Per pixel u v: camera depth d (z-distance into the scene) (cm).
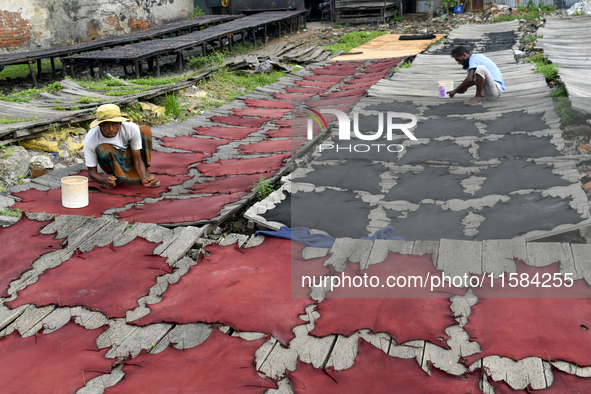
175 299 326
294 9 1988
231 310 311
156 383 258
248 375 261
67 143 680
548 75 845
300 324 296
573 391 240
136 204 493
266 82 1198
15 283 352
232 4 2064
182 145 701
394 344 276
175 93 1015
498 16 1775
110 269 365
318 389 251
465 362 261
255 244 390
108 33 1644
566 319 282
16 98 845
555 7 1828
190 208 470
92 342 291
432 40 1505
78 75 1259
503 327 280
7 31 1337
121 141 532
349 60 1331
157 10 1850
